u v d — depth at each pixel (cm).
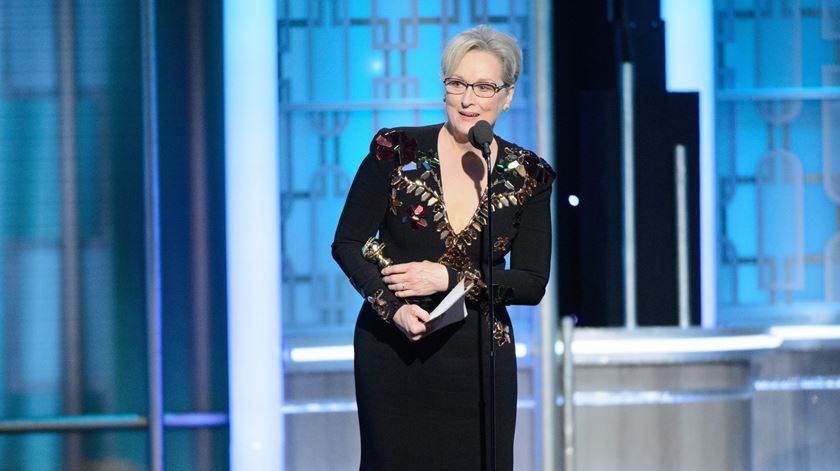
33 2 1284
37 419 1292
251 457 1280
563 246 1401
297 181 1378
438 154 805
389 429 797
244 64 1270
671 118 1380
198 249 1313
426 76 1386
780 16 1475
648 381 1377
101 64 1292
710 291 1434
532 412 1351
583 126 1377
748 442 1388
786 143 1486
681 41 1427
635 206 1386
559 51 1396
